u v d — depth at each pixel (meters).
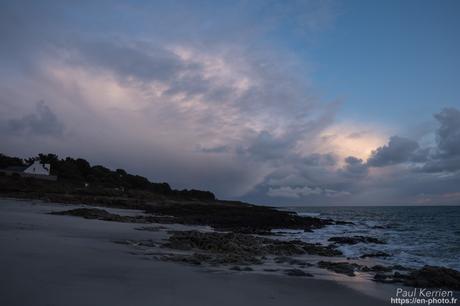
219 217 51.28
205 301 8.88
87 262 12.12
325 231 44.38
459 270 17.22
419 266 18.11
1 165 99.56
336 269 15.51
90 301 7.90
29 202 51.81
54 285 8.85
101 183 97.56
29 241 15.41
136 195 84.88
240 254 18.38
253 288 10.72
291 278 12.62
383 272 15.53
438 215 102.69
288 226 48.66
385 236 37.81
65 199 59.44
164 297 8.82
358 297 10.67
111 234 21.95
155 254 15.73
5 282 8.80
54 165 96.00
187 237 21.62
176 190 122.12
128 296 8.58
